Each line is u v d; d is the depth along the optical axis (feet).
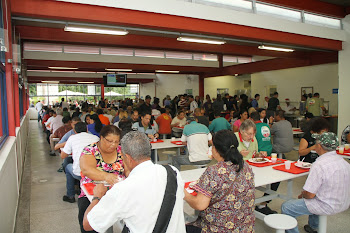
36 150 26.94
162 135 22.16
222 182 5.95
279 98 40.32
